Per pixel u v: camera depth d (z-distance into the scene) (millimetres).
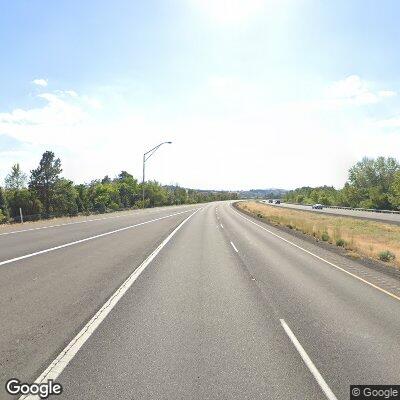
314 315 8883
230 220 47469
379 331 7891
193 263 15383
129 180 133625
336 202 136250
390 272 15781
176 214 57281
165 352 6340
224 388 5223
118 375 5469
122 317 8086
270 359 6234
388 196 93688
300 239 27953
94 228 28656
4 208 68312
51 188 75062
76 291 10023
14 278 11148
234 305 9414
